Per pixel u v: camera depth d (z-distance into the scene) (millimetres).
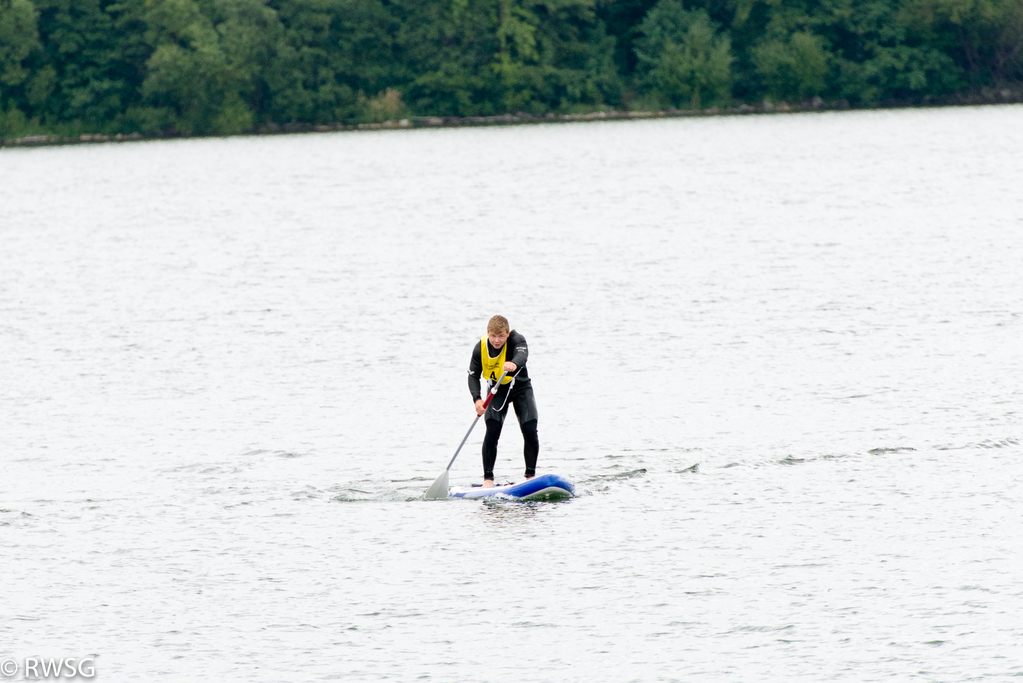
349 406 60500
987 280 89750
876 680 30234
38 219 163750
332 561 39000
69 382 66938
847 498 43531
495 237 129875
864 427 53031
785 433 52594
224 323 84125
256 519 43250
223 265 114062
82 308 91688
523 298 90562
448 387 64062
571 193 177375
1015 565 36688
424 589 36562
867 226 126375
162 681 31109
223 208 171875
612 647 32406
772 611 34281
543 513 43312
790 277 95250
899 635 32500
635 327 78188
